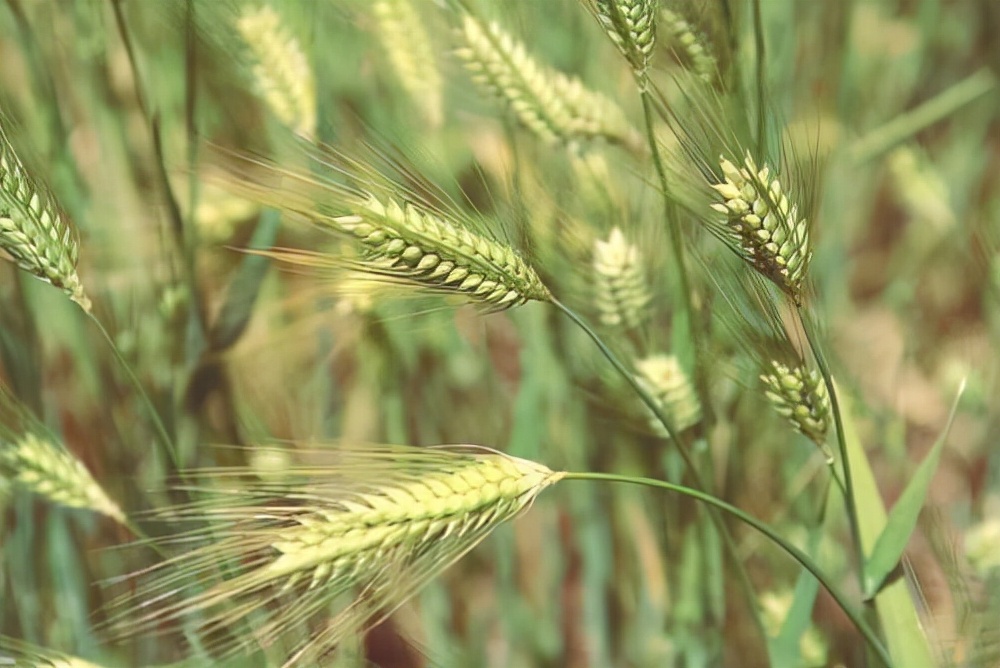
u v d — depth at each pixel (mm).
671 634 846
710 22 756
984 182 1024
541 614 875
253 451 816
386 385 866
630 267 820
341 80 886
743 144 728
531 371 864
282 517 688
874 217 1071
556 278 833
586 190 836
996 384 876
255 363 858
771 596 843
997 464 839
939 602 843
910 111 1041
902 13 1076
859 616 748
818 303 749
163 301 839
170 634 803
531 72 834
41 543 839
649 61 731
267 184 711
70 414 871
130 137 865
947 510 880
